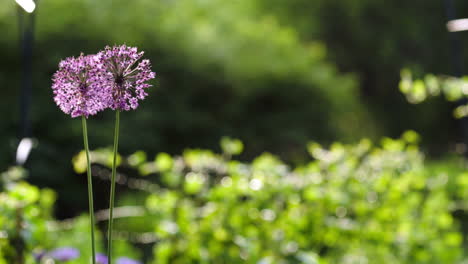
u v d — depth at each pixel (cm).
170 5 1041
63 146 823
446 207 397
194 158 345
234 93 973
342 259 389
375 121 1925
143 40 914
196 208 329
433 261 391
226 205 324
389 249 367
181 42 941
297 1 1967
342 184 372
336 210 362
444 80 370
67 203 815
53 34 859
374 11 1958
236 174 335
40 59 848
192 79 938
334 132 1073
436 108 1938
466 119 454
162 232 313
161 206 326
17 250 244
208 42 965
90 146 827
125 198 734
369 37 1942
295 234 326
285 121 1009
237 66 974
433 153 1462
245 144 977
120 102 114
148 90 889
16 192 246
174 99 915
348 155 396
